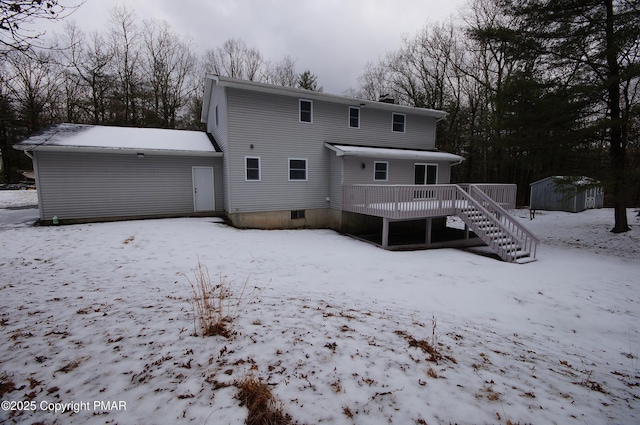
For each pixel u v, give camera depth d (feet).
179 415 7.13
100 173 37.88
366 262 27.55
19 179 106.63
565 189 36.94
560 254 33.71
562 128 35.32
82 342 10.48
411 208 34.73
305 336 11.64
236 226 41.37
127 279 18.94
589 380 10.71
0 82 23.48
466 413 7.84
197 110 92.99
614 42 30.81
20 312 13.15
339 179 45.14
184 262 23.75
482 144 48.65
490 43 41.98
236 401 7.63
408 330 13.35
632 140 36.47
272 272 22.79
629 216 53.26
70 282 17.90
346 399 8.02
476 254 33.37
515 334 14.98
